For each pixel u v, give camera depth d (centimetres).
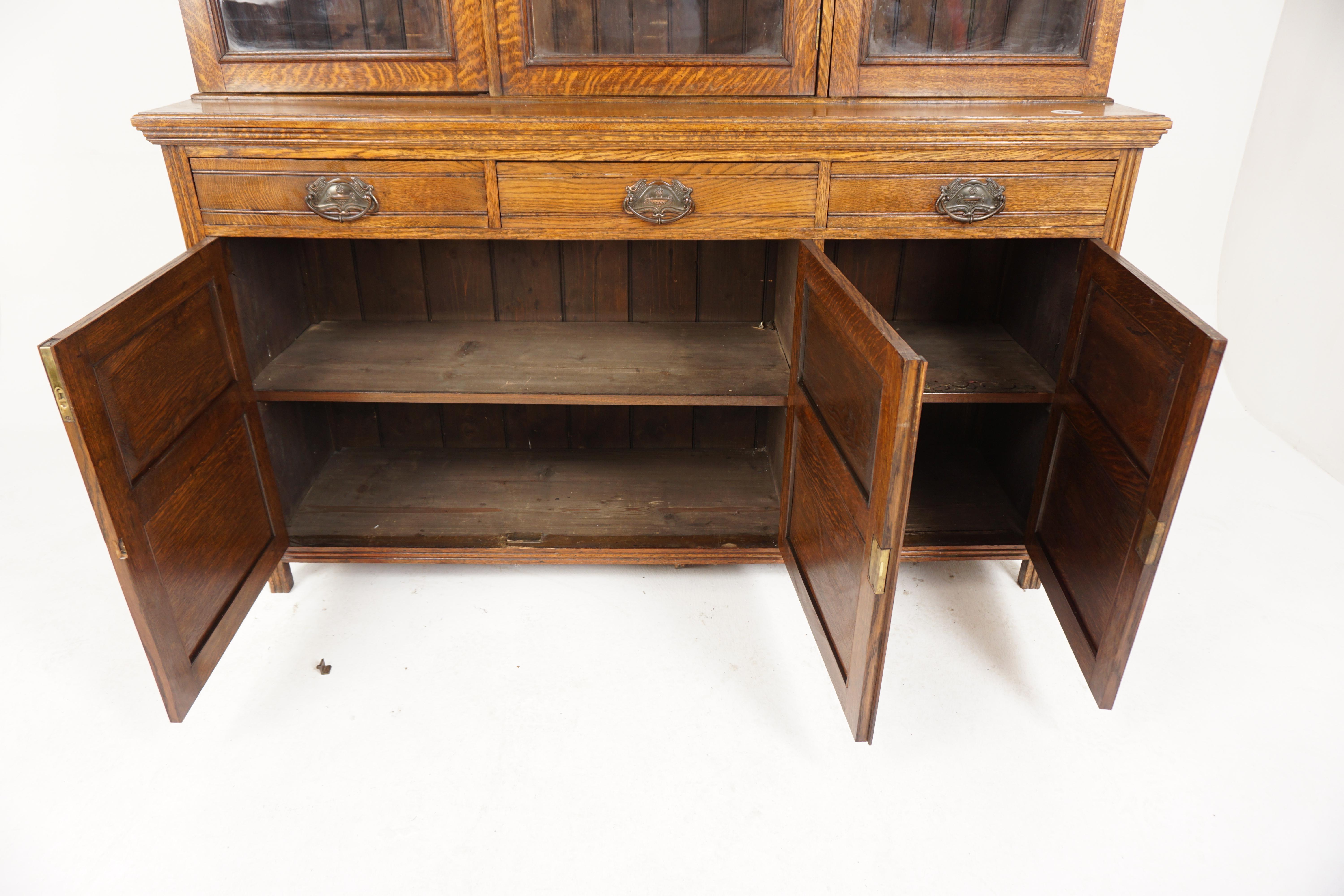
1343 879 141
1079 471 175
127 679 182
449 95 180
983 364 202
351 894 139
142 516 140
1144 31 249
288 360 204
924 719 174
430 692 180
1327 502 249
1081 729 172
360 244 221
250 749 166
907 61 180
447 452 247
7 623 197
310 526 211
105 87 242
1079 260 177
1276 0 245
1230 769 163
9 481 251
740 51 180
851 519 149
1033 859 145
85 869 142
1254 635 198
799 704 178
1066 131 161
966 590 214
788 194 167
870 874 143
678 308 231
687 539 209
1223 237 279
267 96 181
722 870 143
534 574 219
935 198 168
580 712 175
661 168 165
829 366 160
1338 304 260
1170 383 138
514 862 144
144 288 142
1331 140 261
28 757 163
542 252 223
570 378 198
